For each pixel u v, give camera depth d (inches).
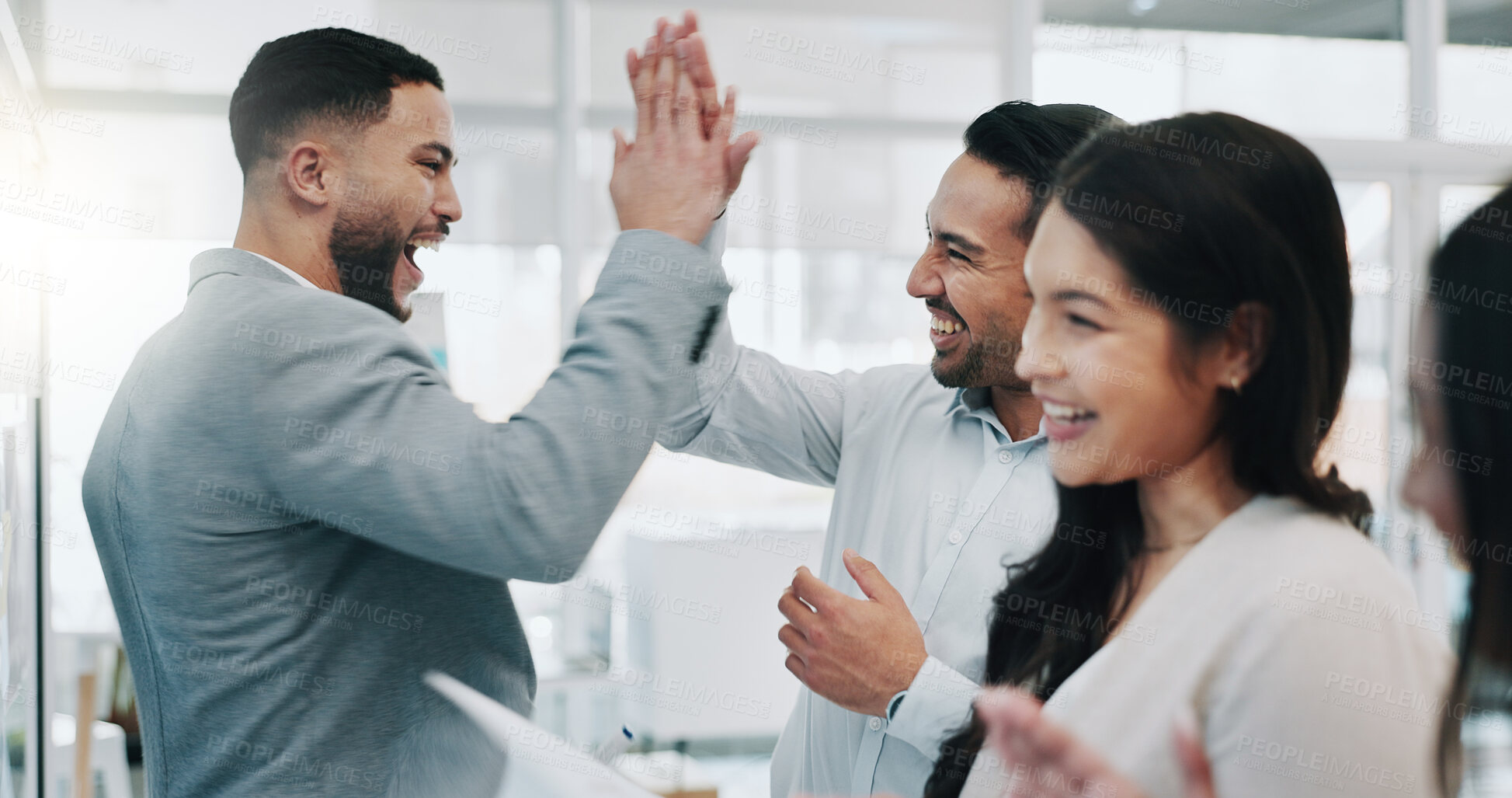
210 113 116.5
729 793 101.9
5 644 51.2
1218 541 23.1
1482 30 141.2
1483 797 20.5
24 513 58.0
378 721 28.8
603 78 126.7
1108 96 137.4
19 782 55.7
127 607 29.4
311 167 31.7
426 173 33.6
